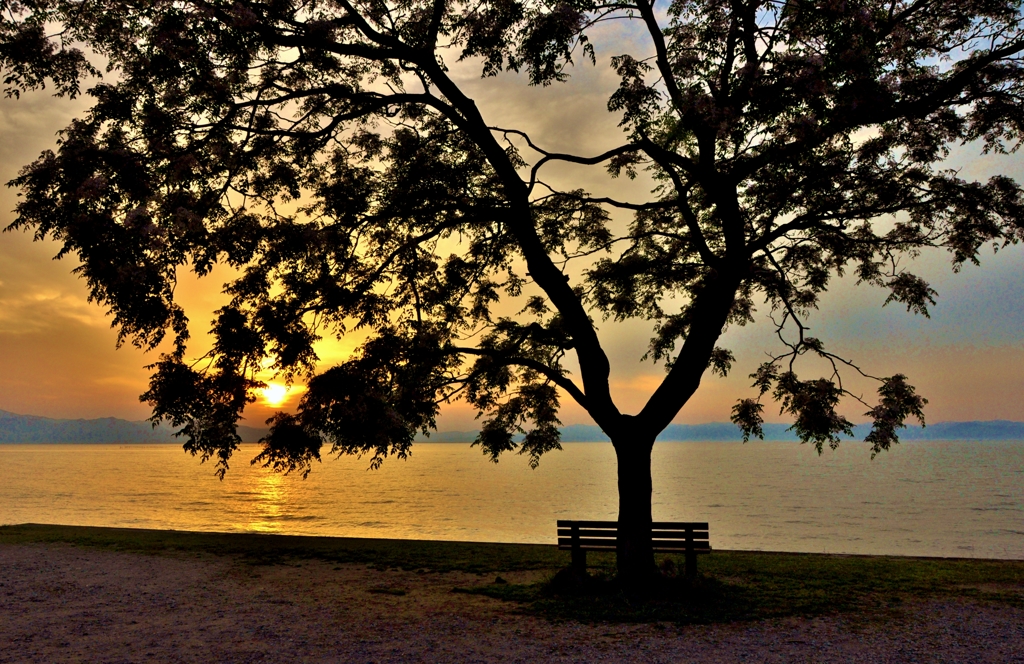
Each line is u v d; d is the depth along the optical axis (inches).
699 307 465.4
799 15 393.1
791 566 524.4
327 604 415.2
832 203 427.8
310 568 537.3
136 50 436.1
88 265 344.2
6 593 443.5
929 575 487.5
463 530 1332.4
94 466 5674.2
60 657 308.3
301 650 320.2
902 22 429.1
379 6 475.8
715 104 398.0
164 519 1556.3
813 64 373.7
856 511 1828.2
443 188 470.6
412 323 477.1
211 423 393.7
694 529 454.0
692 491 2696.9
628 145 476.1
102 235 337.1
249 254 386.0
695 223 511.2
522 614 387.2
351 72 494.9
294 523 1483.8
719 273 455.8
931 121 420.2
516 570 530.3
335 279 434.9
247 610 400.2
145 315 352.2
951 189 415.2
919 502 2132.1
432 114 528.4
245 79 456.8
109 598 430.9
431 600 425.1
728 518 1632.6
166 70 411.2
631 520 446.0
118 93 404.8
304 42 435.5
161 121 400.2
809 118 382.9
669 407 450.9
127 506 1943.9
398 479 3740.2
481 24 441.4
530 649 320.2
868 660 301.4
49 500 2159.2
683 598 416.8
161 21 404.2
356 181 476.1
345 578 498.0
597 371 465.4
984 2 408.5
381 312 454.6
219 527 1381.6
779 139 414.3
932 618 370.6
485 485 3125.0
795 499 2271.2
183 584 475.5
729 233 463.5
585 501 2150.6
